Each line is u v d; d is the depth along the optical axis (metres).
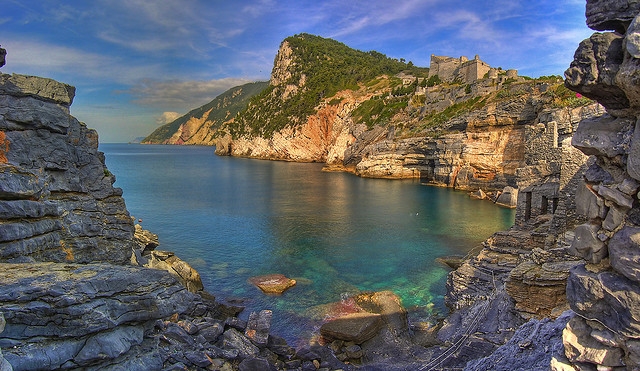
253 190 81.69
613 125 6.57
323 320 24.06
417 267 33.81
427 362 17.20
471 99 93.75
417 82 139.62
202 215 56.25
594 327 6.80
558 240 18.05
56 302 9.59
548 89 72.50
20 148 15.78
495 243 24.38
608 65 6.17
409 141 97.75
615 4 6.25
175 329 16.34
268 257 37.12
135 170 128.12
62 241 16.78
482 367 10.90
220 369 15.27
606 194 6.58
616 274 6.49
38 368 9.17
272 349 19.16
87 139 20.06
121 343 10.30
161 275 11.62
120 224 20.48
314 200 69.19
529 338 10.55
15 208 13.86
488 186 75.75
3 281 10.11
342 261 35.75
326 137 158.12
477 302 20.55
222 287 29.84
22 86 15.88
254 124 194.62
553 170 23.28
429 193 76.44
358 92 161.62
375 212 58.31
